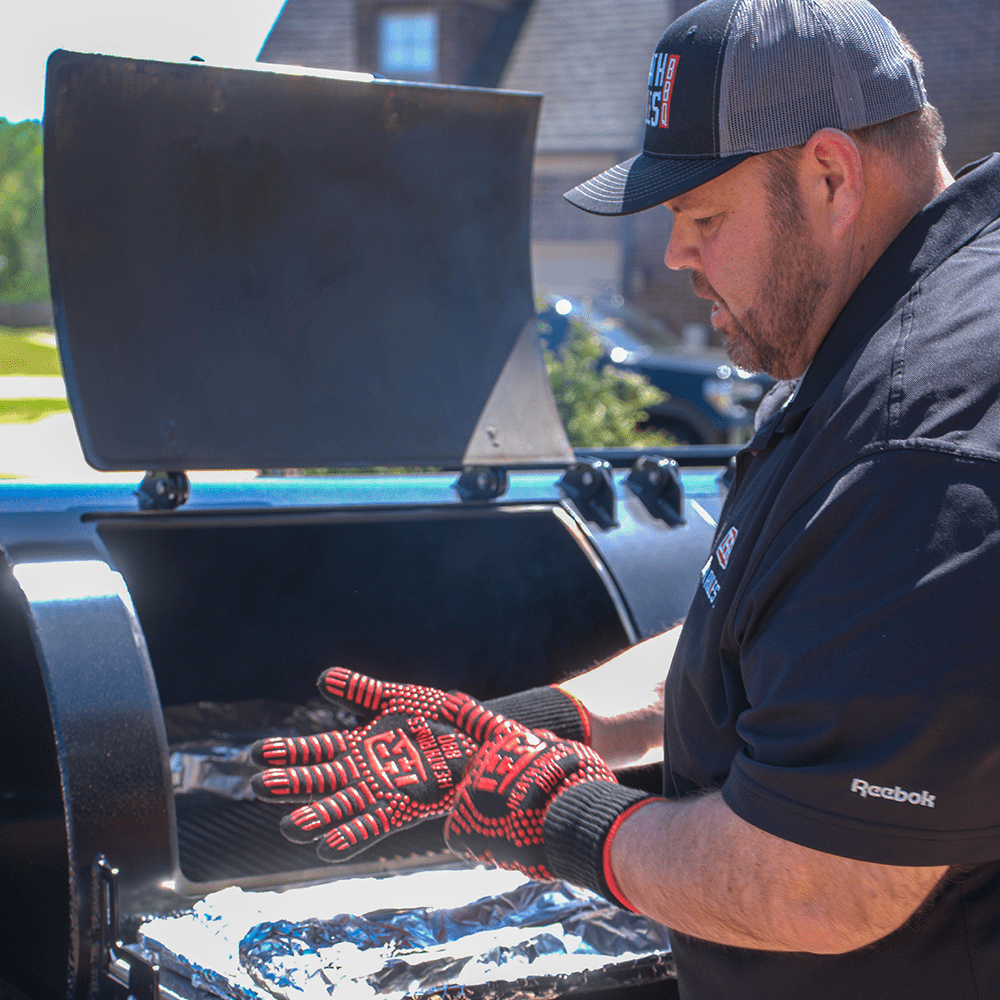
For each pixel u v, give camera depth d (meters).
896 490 0.81
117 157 1.53
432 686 2.00
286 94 1.62
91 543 1.34
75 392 1.50
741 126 0.95
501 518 1.89
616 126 14.86
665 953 1.18
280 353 1.71
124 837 1.07
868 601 0.80
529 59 15.65
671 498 1.93
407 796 1.07
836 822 0.81
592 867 0.97
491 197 1.87
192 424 1.60
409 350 1.83
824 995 0.94
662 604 1.78
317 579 1.91
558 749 1.07
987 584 0.77
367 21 15.55
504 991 1.10
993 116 12.34
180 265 1.62
